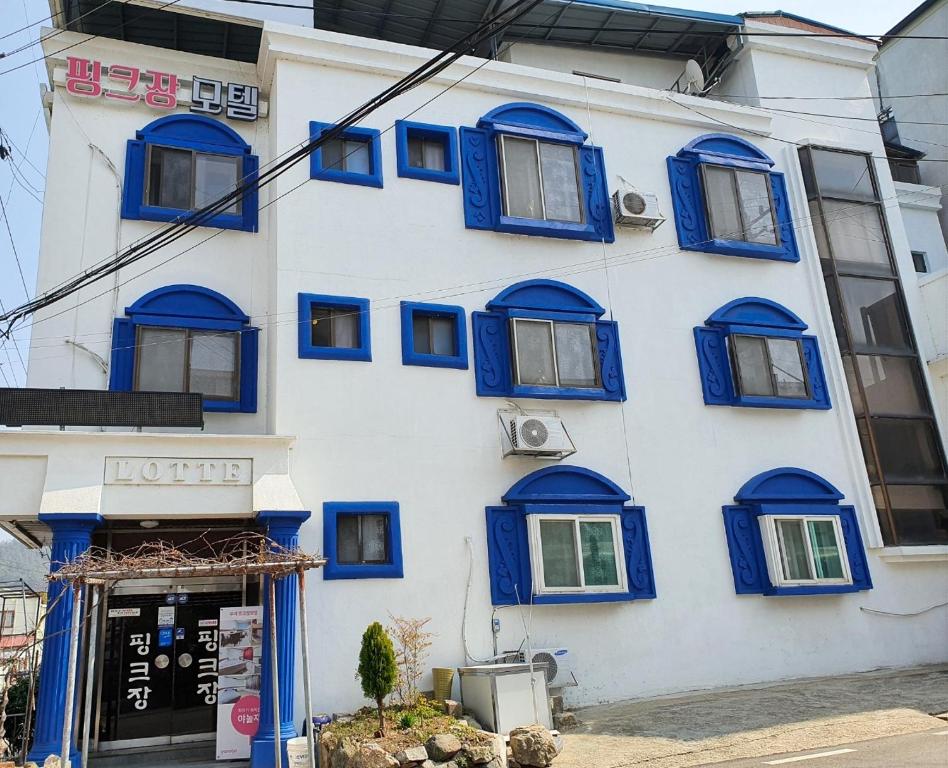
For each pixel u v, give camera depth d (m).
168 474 10.84
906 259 17.59
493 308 13.96
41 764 9.22
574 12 17.28
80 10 14.72
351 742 9.52
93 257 12.93
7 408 10.62
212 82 14.34
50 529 10.80
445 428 13.07
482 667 11.10
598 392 13.98
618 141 16.06
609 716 11.77
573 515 13.15
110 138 13.63
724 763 9.24
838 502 15.20
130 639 11.47
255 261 13.69
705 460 14.59
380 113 14.33
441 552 12.41
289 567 8.97
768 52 18.22
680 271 15.62
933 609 15.29
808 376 15.73
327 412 12.45
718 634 13.66
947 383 16.47
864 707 11.55
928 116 22.14
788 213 16.97
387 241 13.70
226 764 10.46
